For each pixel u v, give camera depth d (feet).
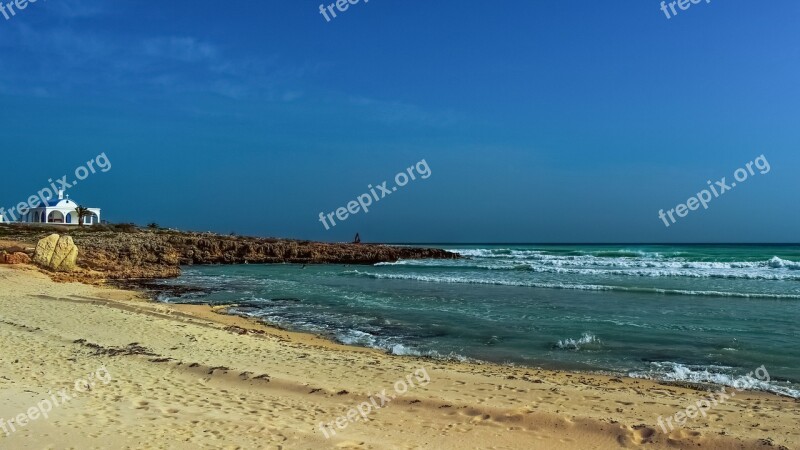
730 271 105.91
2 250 94.38
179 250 156.87
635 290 76.54
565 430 23.84
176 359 34.30
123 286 85.25
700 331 47.75
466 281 92.94
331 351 40.37
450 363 37.76
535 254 193.26
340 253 173.78
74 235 164.96
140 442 20.49
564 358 39.37
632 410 26.81
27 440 19.95
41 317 48.26
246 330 48.06
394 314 58.95
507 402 27.63
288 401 26.94
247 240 188.96
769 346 41.98
